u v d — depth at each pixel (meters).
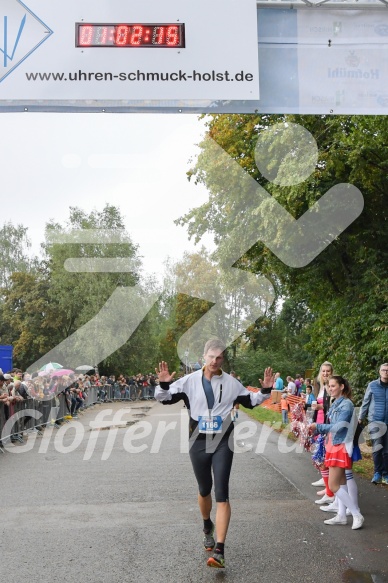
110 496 8.70
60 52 6.66
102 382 27.73
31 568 5.81
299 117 12.09
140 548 6.38
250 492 9.09
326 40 7.18
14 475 10.38
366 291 13.15
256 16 6.82
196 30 6.76
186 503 8.28
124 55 6.70
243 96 6.79
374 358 12.65
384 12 7.20
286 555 6.14
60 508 8.02
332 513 7.80
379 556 6.09
